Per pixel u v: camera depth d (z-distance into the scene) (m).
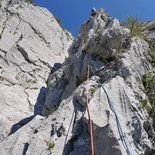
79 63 16.27
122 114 11.72
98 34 16.00
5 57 23.77
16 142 12.51
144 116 11.77
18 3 29.97
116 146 10.36
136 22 18.83
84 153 11.05
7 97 20.16
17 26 27.31
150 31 18.22
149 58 15.80
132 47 15.41
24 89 21.97
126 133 10.96
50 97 18.45
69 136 11.90
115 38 15.06
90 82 13.95
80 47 19.42
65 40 31.03
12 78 22.42
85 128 11.81
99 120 11.27
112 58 15.38
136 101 12.27
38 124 13.34
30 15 29.56
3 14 27.77
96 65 15.27
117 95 12.34
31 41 26.73
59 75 20.06
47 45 27.95
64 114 12.84
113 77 13.68
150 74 14.34
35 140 12.01
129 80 13.27
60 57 27.84
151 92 13.31
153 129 11.56
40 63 25.14
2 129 16.47
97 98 12.25
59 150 11.48
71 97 13.77
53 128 12.50
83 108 12.71
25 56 24.86
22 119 18.11
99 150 10.71
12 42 25.42
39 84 23.02
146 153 10.78
